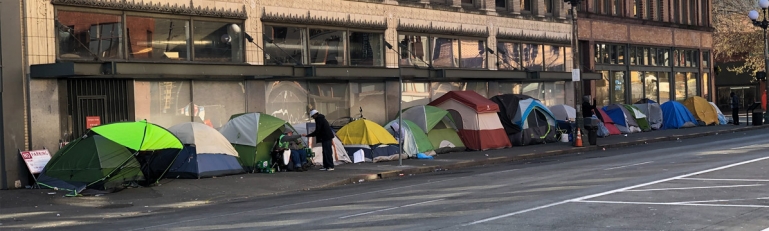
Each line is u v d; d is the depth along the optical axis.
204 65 20.77
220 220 11.91
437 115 26.02
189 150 18.84
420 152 24.17
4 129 17.44
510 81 33.12
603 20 38.56
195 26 21.58
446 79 29.81
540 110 29.91
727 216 10.20
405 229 9.83
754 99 64.50
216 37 22.16
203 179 18.48
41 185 16.95
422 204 12.52
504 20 32.56
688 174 15.45
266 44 23.41
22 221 12.86
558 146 28.14
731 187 13.16
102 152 16.52
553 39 35.38
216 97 22.12
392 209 12.07
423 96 29.12
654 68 43.16
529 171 18.53
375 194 14.93
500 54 32.38
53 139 18.25
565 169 18.44
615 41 39.47
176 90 21.08
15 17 17.73
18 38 17.73
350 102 26.22
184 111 21.28
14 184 17.53
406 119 25.48
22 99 17.77
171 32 20.98
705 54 48.78
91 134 16.89
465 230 9.58
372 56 26.97
